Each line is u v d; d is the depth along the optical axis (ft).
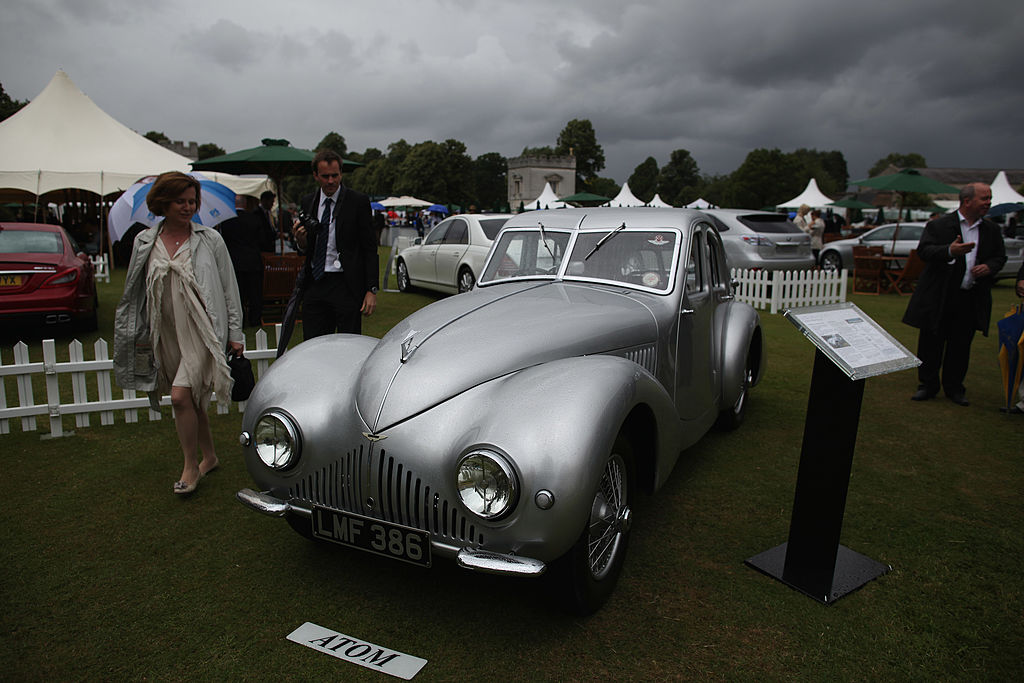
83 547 10.93
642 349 11.28
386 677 8.01
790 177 286.46
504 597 9.69
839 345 9.21
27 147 47.09
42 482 13.41
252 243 29.73
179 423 12.61
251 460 9.58
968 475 14.49
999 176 92.07
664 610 9.42
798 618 9.29
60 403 17.31
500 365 9.09
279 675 8.04
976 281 18.90
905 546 11.40
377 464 8.57
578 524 7.81
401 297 42.01
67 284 25.43
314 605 9.45
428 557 8.29
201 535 11.40
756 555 10.77
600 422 8.02
